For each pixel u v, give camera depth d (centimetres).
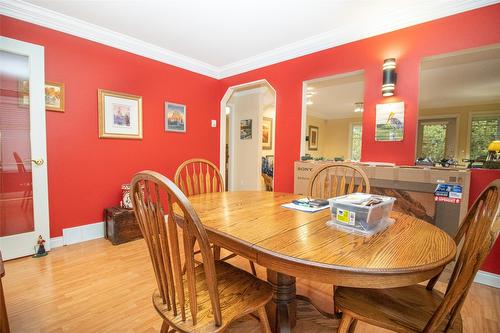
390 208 113
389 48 238
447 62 326
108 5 224
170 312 92
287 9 227
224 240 98
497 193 81
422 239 94
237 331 143
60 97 249
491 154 241
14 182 227
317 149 812
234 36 284
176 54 337
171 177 349
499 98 543
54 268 209
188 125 367
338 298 102
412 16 222
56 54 245
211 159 400
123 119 296
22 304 161
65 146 254
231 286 108
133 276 198
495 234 72
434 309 96
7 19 217
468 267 73
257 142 488
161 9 229
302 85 304
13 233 227
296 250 83
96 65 272
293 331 142
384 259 77
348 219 105
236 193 188
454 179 190
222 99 403
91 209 275
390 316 92
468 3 196
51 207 248
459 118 598
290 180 321
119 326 143
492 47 195
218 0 215
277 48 316
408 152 231
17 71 225
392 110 237
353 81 403
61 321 146
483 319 154
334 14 234
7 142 223
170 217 81
